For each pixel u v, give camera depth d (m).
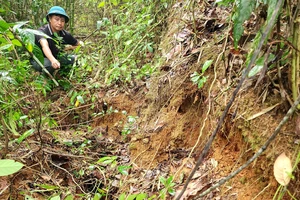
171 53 2.52
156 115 2.33
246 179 1.47
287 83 1.39
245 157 1.52
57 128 2.83
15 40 1.45
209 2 2.49
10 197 1.70
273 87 1.47
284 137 1.35
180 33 2.55
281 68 1.40
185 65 2.26
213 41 2.17
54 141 2.42
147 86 2.77
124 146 2.38
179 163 1.90
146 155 2.10
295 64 1.26
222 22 2.26
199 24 2.40
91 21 5.70
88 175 2.07
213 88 1.89
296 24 1.20
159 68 2.59
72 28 5.48
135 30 3.25
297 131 1.29
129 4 3.44
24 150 2.11
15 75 2.20
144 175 1.94
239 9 1.08
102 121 2.90
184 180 1.74
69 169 2.12
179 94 2.17
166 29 3.09
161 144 2.09
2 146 2.02
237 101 1.63
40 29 3.77
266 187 1.35
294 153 1.29
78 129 2.85
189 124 2.05
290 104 1.34
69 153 2.31
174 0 3.16
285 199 1.28
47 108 2.82
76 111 3.11
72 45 4.11
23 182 1.88
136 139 2.23
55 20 3.76
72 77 3.55
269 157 1.37
